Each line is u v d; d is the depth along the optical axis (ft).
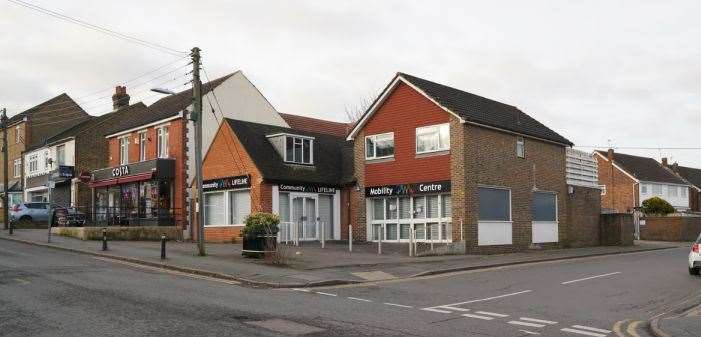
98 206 124.57
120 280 53.42
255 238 71.87
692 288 55.72
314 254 79.10
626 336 34.42
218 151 107.45
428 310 41.32
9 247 85.46
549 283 57.67
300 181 101.71
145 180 117.19
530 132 103.04
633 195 214.28
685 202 237.25
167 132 119.65
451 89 104.01
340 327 34.42
